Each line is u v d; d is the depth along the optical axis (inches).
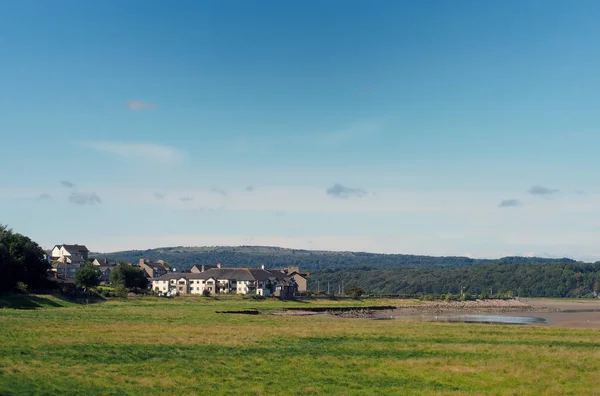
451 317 5910.4
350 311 6407.5
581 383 1800.0
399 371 1966.0
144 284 7544.3
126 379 1699.1
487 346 2603.3
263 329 3164.4
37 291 5083.7
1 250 4805.6
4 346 2142.0
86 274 5964.6
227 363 2030.0
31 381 1588.3
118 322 3270.2
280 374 1871.3
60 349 2151.8
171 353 2197.3
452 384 1770.4
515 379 1845.5
